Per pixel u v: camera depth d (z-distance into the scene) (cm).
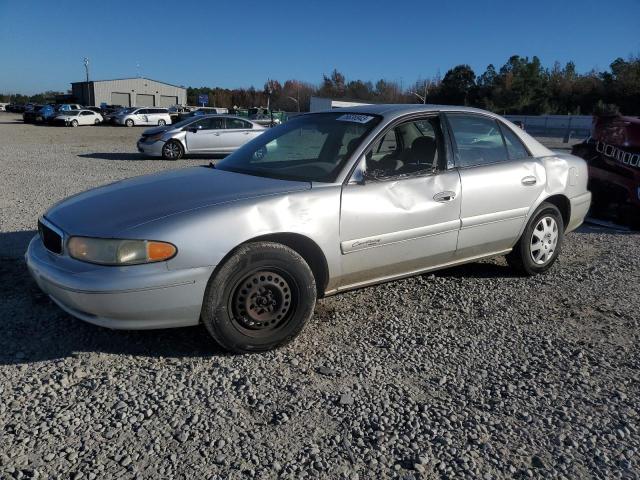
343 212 367
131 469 244
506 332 397
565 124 5144
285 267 346
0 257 530
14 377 316
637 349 375
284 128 466
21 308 408
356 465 250
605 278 523
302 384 318
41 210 770
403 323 407
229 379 321
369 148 392
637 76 6234
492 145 467
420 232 405
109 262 313
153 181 400
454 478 244
